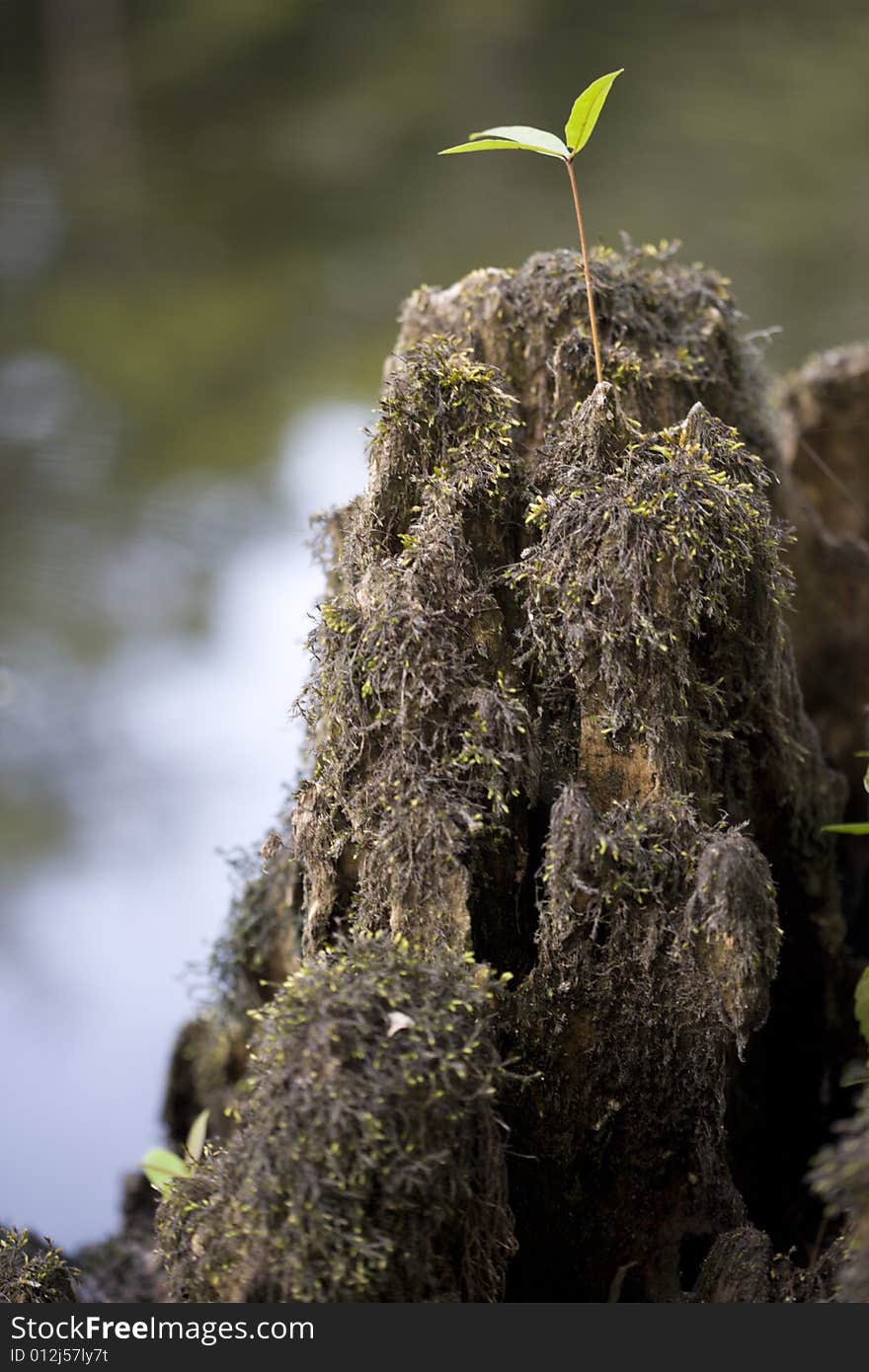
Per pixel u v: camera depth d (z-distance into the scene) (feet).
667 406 5.58
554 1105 4.72
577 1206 4.89
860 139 27.71
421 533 4.73
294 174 33.81
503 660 4.78
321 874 4.93
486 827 4.58
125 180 34.71
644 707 4.64
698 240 25.70
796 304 22.65
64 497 21.47
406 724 4.61
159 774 15.38
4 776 15.43
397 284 28.60
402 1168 3.99
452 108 33.40
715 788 5.15
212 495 21.86
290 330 27.91
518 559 4.93
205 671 17.57
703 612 4.76
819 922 6.04
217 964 7.07
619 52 32.17
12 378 25.98
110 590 19.36
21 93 38.09
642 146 29.40
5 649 17.63
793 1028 6.04
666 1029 4.62
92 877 13.73
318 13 35.68
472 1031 4.22
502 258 27.76
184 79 36.83
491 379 4.97
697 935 4.47
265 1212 4.05
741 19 31.50
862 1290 3.98
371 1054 4.06
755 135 28.55
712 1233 4.97
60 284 30.35
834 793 6.18
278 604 19.12
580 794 4.50
